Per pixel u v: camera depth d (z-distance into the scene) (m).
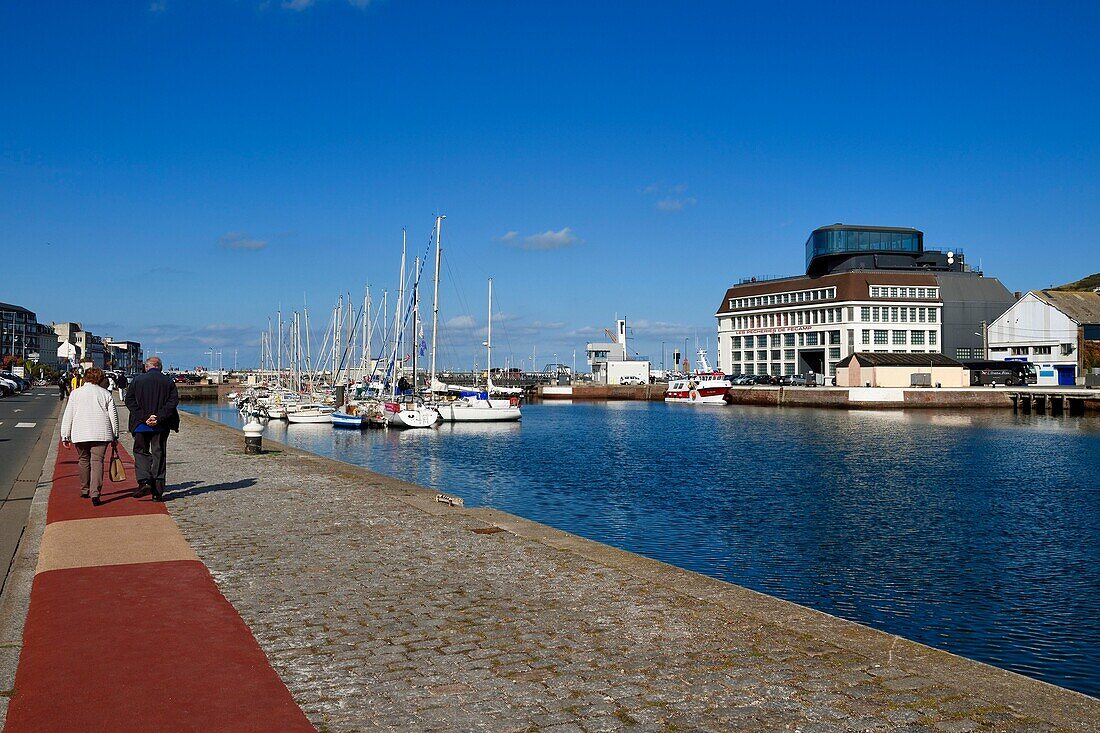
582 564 11.55
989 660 15.25
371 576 10.86
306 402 96.81
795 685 7.03
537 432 79.50
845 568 22.03
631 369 189.62
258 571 11.11
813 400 128.25
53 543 12.45
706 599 9.73
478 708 6.55
